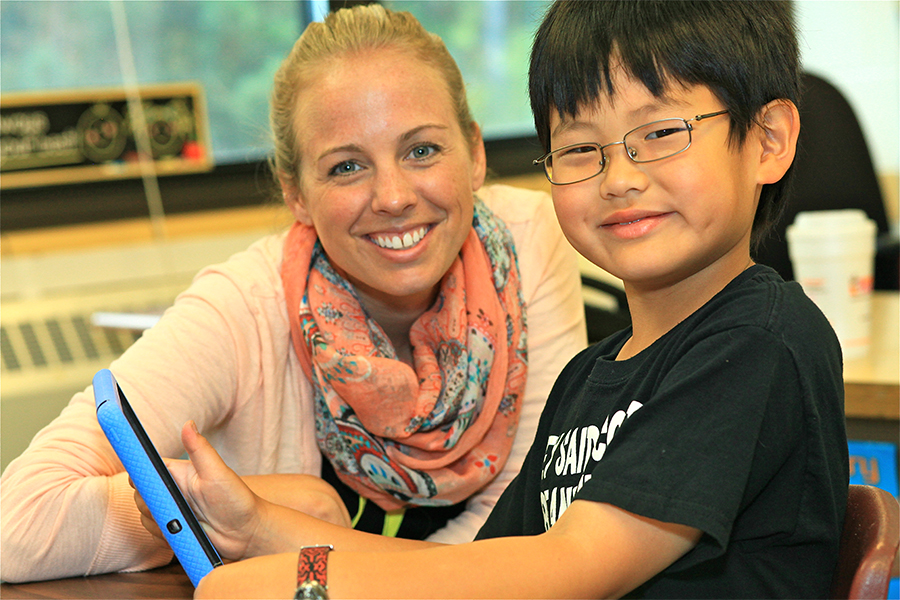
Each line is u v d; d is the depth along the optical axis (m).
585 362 0.90
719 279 0.75
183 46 2.95
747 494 0.63
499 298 1.24
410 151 1.05
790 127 0.77
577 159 0.76
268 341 1.14
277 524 0.84
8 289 2.80
